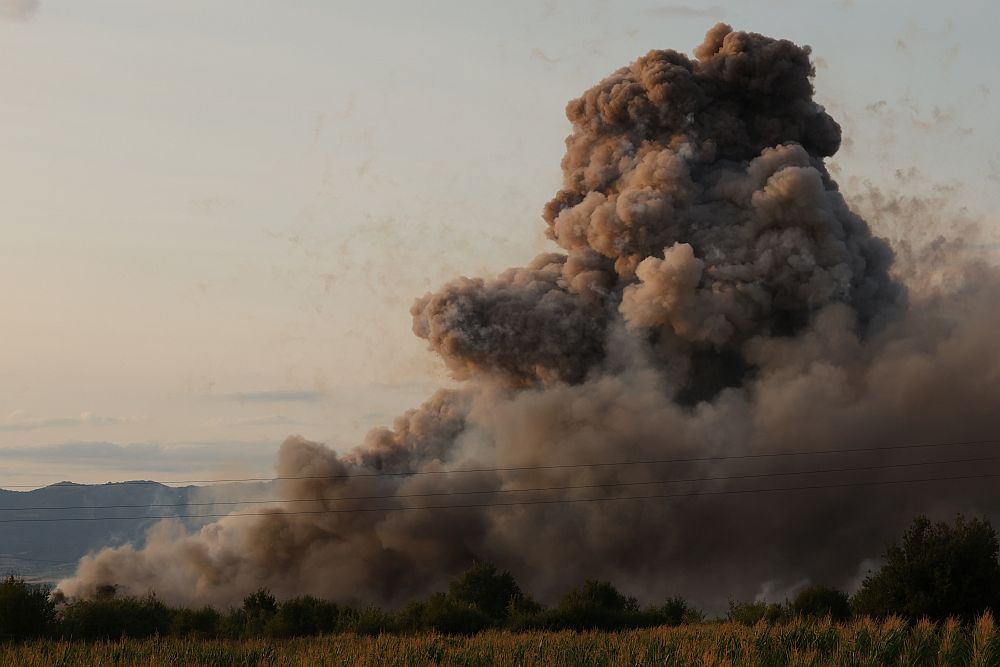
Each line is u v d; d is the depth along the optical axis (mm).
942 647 101500
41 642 135500
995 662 97562
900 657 100812
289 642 146875
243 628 185625
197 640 155500
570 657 108688
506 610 199125
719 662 100125
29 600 162750
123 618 171625
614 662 103812
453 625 174750
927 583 135500
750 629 124750
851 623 120625
